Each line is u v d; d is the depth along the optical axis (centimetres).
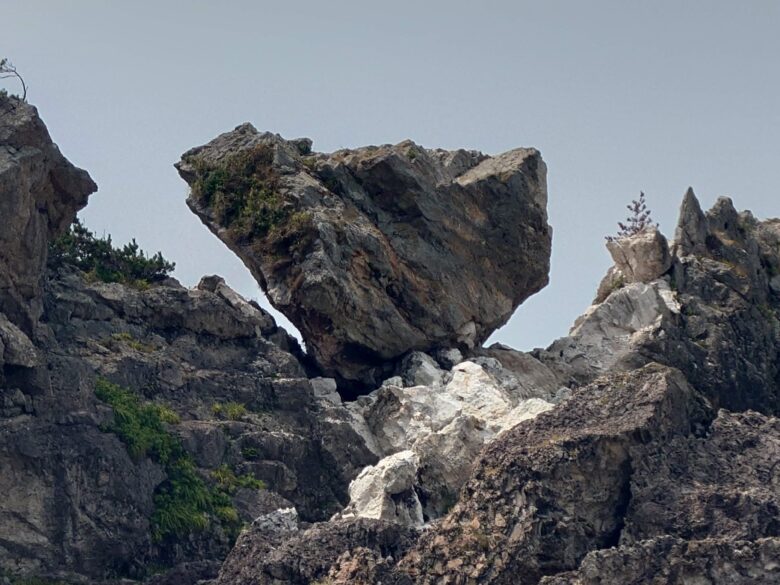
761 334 12381
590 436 9950
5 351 10306
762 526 9762
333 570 9694
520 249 12088
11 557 10094
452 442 10769
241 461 10800
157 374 10944
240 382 11131
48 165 10794
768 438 10256
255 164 11825
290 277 11538
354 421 11119
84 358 10812
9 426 10250
